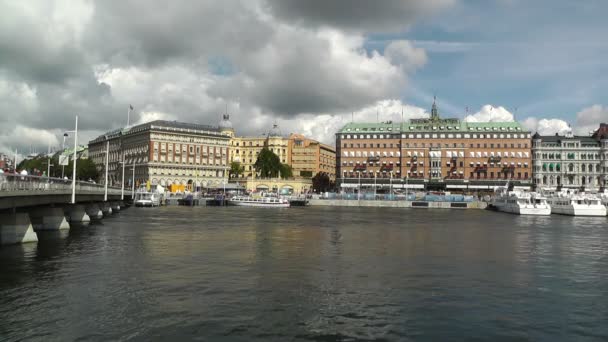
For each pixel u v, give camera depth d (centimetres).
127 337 2408
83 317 2695
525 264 4506
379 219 10338
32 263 4103
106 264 4147
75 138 6378
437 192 18450
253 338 2431
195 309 2873
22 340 2352
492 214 13038
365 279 3750
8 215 5016
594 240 6450
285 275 3847
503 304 3098
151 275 3747
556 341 2464
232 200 16450
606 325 2714
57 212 6538
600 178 19050
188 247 5269
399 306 3020
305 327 2605
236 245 5506
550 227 8588
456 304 3081
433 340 2452
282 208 15450
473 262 4575
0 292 3180
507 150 19150
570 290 3494
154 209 13200
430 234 7062
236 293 3253
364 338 2466
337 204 17575
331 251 5156
